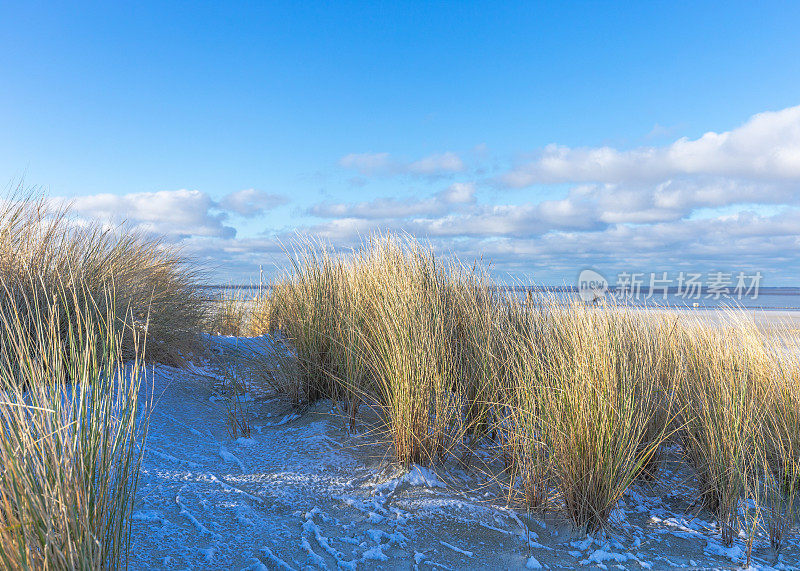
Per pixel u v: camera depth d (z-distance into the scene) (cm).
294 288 500
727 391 314
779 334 414
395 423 322
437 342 356
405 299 372
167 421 368
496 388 341
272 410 430
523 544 240
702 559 237
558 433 265
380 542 232
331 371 423
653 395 327
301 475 299
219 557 202
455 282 437
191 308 613
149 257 639
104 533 154
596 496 252
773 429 337
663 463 341
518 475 299
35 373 173
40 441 148
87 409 166
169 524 221
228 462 312
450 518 258
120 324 435
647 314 414
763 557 245
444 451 321
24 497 139
